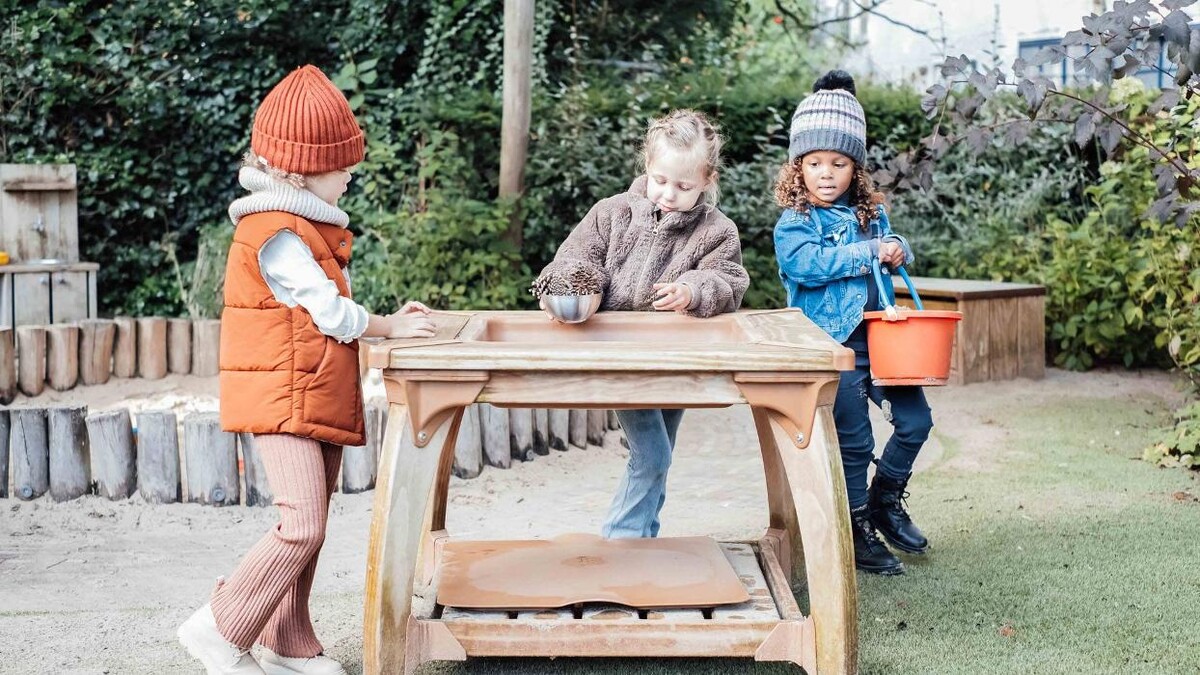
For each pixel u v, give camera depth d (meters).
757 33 13.52
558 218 9.01
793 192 3.61
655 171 3.17
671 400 2.47
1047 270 8.05
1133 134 4.70
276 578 2.58
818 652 2.52
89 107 9.48
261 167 2.64
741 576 2.93
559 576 2.83
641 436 3.28
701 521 4.31
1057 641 3.04
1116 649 2.98
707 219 3.31
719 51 11.90
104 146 9.54
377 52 9.75
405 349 2.42
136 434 4.81
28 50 9.25
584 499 4.73
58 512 4.49
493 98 9.02
